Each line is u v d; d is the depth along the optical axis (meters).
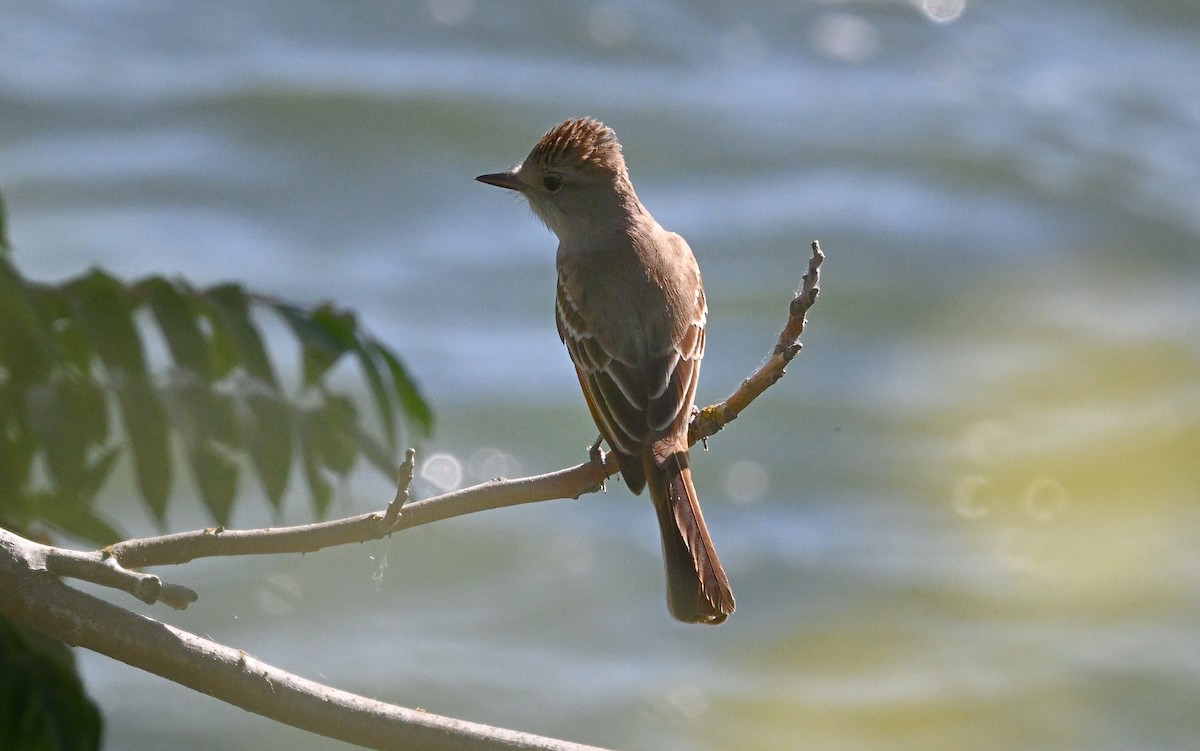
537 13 25.92
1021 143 23.48
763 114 23.78
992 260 20.86
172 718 13.02
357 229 20.78
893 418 17.50
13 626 6.07
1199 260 21.02
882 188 22.19
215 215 20.83
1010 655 13.87
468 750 4.98
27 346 6.57
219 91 22.89
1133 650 13.88
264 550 5.26
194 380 6.81
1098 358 18.78
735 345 18.86
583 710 13.30
